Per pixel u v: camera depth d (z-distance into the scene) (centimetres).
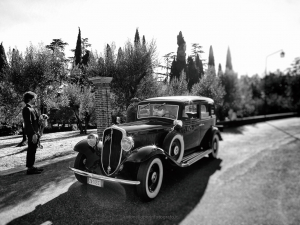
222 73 2044
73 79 1786
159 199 373
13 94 1381
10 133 2053
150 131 423
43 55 1353
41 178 462
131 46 1184
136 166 391
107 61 1203
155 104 527
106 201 359
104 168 382
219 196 383
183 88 1342
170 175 501
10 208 332
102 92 763
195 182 455
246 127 1507
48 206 339
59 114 2306
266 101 2992
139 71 1140
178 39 3123
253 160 627
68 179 458
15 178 461
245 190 406
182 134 495
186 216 315
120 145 369
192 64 3091
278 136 1082
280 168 546
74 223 292
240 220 303
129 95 1193
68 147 845
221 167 565
